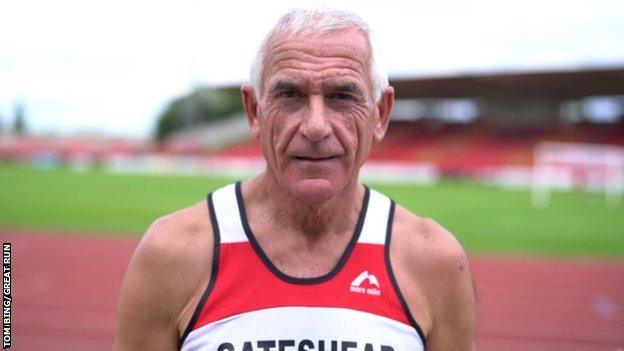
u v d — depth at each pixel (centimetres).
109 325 720
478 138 4009
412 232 174
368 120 162
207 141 4638
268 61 159
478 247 1290
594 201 2388
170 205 1955
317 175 156
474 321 177
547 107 4059
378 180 3341
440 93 4091
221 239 165
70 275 981
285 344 154
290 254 163
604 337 708
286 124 156
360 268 163
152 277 164
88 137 4522
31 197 2141
